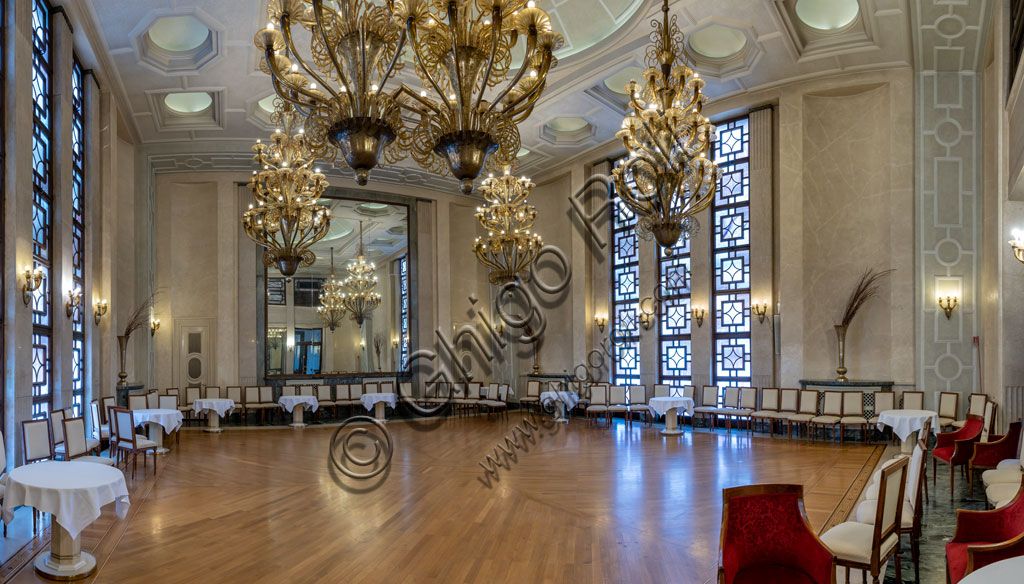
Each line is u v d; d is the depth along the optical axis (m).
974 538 3.67
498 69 5.46
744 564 3.34
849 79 10.59
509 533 5.39
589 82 10.73
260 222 8.54
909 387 9.92
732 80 10.99
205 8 8.48
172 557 4.84
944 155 10.01
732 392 11.23
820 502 6.18
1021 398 8.12
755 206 11.48
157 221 13.52
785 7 9.09
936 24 9.11
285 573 4.48
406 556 4.83
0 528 5.64
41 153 7.62
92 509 4.54
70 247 8.23
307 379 14.45
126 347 12.09
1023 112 6.50
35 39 7.50
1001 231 8.23
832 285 10.81
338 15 4.70
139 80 10.32
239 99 11.17
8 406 6.36
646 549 4.96
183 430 12.35
